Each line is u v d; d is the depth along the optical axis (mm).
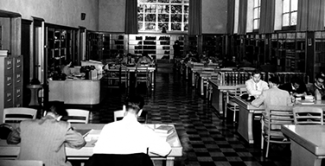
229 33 22062
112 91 15297
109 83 16500
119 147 3365
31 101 10492
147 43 25078
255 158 6590
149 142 3490
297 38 12164
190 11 24594
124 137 3410
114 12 24266
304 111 6012
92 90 11344
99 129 4754
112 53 24766
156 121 9758
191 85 17672
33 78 10695
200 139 7930
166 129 4422
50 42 13070
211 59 19328
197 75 15664
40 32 11906
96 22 23047
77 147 3730
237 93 9664
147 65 16312
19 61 9180
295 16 12898
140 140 3430
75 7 16875
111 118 9969
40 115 9727
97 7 23438
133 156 2982
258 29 16984
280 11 14289
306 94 8102
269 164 6262
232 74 10680
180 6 25281
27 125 3646
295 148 5062
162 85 17594
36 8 11367
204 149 7160
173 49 25281
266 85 8297
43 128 3609
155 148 3506
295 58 12305
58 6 13938
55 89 11297
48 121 3658
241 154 6836
